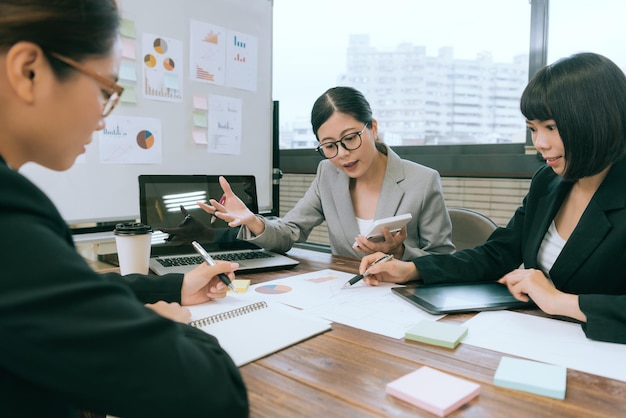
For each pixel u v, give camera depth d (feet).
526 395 1.81
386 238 4.33
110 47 1.47
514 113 7.47
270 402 1.74
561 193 3.60
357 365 2.09
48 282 1.15
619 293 3.24
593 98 2.84
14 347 1.13
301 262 4.49
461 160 7.83
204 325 2.53
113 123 5.51
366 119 4.76
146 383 1.21
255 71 7.07
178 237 4.60
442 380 1.87
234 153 6.88
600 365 2.10
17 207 1.20
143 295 2.87
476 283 3.54
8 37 1.26
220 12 6.53
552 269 3.38
